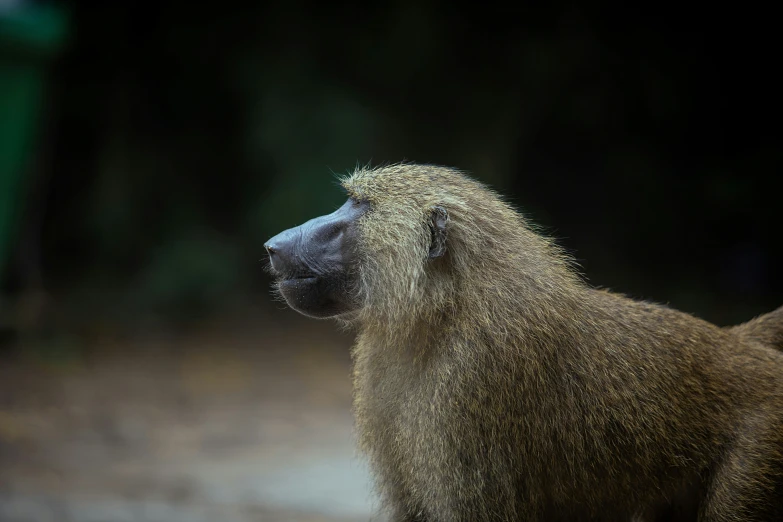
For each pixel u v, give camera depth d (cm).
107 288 1723
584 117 1827
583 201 1933
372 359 522
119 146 1722
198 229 1747
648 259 1958
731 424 504
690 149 1933
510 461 476
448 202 508
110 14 1709
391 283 503
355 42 1673
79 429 1091
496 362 473
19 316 1458
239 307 1756
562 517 507
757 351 534
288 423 1170
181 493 854
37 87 1335
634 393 497
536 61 1698
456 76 1720
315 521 755
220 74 1742
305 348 1595
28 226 1638
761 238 1936
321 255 521
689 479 509
